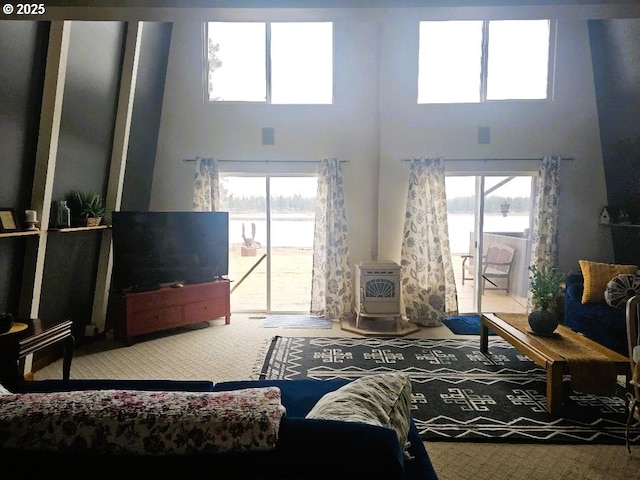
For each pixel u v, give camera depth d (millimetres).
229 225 5145
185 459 1012
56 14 2420
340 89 5020
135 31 3959
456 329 4605
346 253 5012
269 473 981
